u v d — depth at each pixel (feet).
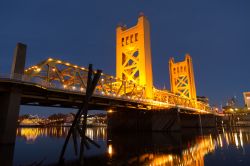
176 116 223.10
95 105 165.99
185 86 374.63
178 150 105.70
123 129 219.61
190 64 376.27
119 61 254.27
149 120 204.95
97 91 146.51
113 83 194.29
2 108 101.96
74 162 75.87
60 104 163.63
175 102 277.85
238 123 508.53
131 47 246.27
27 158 87.61
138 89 216.13
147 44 239.09
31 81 106.83
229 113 532.73
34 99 128.47
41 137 221.05
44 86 114.83
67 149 117.70
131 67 241.14
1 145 93.97
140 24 243.19
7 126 96.73
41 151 110.32
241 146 121.60
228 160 79.10
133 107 192.54
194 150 105.70
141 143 136.15
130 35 251.19
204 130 304.30
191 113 322.96
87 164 71.31
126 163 73.20
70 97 138.00
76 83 146.41
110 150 106.93
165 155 90.48
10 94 101.19
